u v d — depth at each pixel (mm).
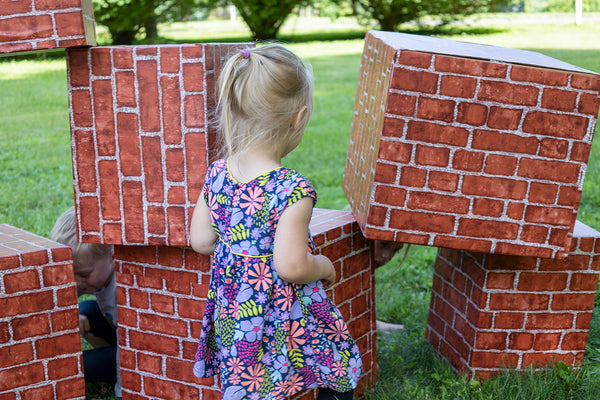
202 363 1937
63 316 2107
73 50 1970
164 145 1996
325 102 9203
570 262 2371
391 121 1954
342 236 2297
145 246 2178
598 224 4258
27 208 4652
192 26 18656
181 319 2195
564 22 17047
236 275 1769
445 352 2699
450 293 2652
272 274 1746
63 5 1874
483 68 1915
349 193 2582
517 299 2387
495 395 2322
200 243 1933
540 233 2037
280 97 1747
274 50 1799
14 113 8234
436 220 2027
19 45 1895
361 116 2562
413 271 3771
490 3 17047
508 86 1928
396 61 1917
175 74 1941
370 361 2545
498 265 2336
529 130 1959
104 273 2551
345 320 2375
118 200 2061
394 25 17281
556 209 2018
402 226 2033
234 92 1769
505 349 2439
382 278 3672
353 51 14297
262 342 1762
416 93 1933
